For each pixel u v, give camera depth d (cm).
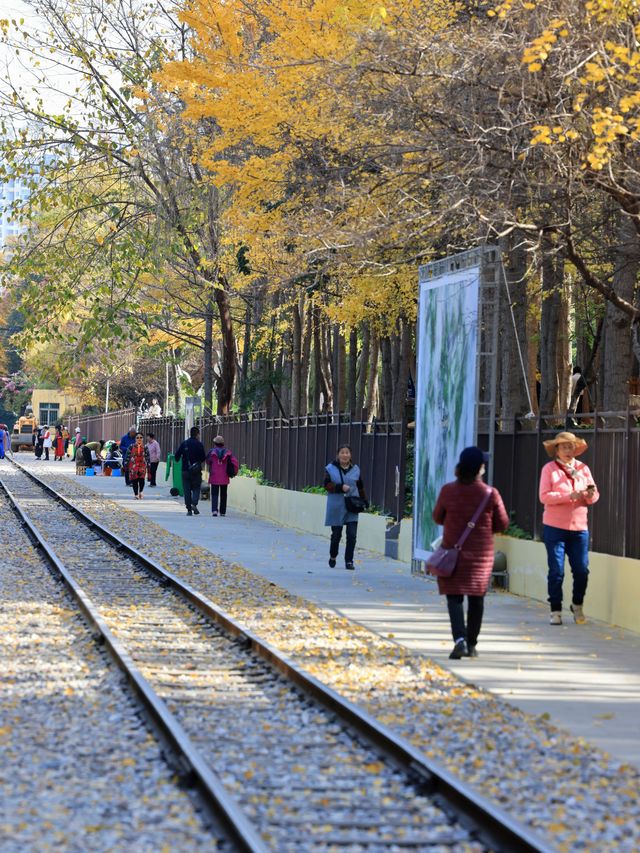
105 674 1636
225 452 5178
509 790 1098
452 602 1819
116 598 2491
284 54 2952
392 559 3394
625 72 2202
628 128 2150
